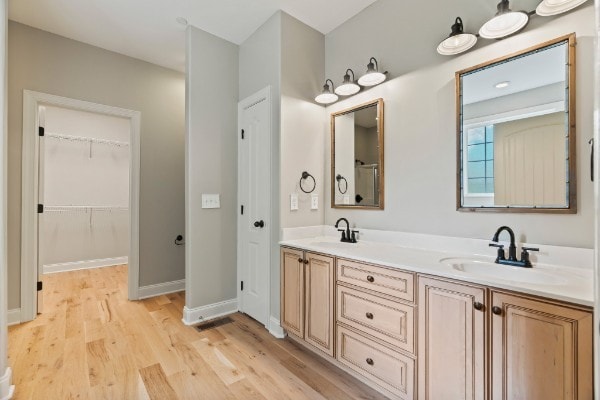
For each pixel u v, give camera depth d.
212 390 1.62
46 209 4.04
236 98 2.81
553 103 1.38
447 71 1.77
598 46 0.68
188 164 2.52
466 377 1.22
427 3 1.88
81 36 2.70
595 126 0.69
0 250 1.47
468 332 1.21
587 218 1.29
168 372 1.78
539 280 1.30
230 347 2.10
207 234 2.60
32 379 1.68
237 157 2.81
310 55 2.51
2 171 1.49
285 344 2.16
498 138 1.56
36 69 2.55
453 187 1.74
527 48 1.45
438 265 1.42
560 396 0.99
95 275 3.97
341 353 1.79
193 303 2.52
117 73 2.99
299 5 2.25
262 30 2.50
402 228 2.01
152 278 3.17
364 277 1.65
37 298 2.60
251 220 2.63
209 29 2.57
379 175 2.14
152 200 3.19
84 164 4.36
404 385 1.45
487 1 1.61
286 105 2.33
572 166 1.32
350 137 2.38
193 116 2.52
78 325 2.41
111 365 1.84
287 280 2.21
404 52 2.01
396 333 1.49
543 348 1.03
